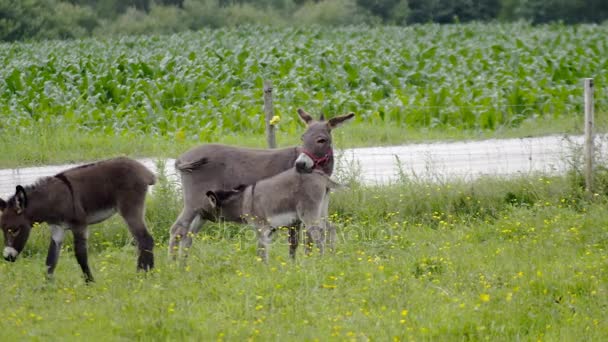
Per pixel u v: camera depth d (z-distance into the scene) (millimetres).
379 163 60250
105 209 35750
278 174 36688
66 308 30750
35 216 34469
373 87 92938
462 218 43750
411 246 38188
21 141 69875
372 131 73250
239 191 36875
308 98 86312
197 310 29656
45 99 88000
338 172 47844
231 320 28375
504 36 156875
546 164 55594
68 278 35875
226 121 78750
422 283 31938
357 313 28688
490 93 86312
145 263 35812
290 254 37062
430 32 179750
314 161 37844
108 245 42594
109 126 79250
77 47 162625
